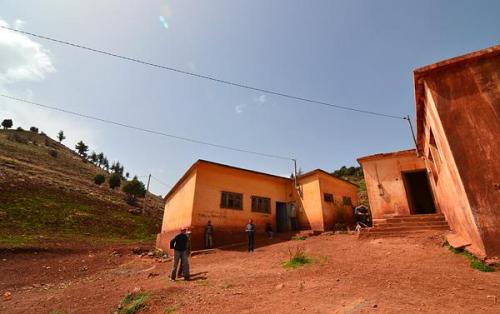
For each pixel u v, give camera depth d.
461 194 6.70
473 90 6.62
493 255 5.61
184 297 5.84
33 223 25.83
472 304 3.94
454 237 8.31
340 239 12.69
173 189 22.52
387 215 14.05
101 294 7.48
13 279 11.65
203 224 16.12
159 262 13.73
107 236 28.52
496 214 5.74
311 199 19.47
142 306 5.55
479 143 6.21
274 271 7.83
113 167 119.62
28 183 37.84
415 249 8.51
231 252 13.50
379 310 4.00
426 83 7.26
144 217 42.19
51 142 103.12
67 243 21.23
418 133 10.88
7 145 68.88
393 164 14.82
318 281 6.17
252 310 4.61
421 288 4.95
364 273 6.54
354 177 44.72
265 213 19.39
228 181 18.30
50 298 7.90
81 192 44.50
